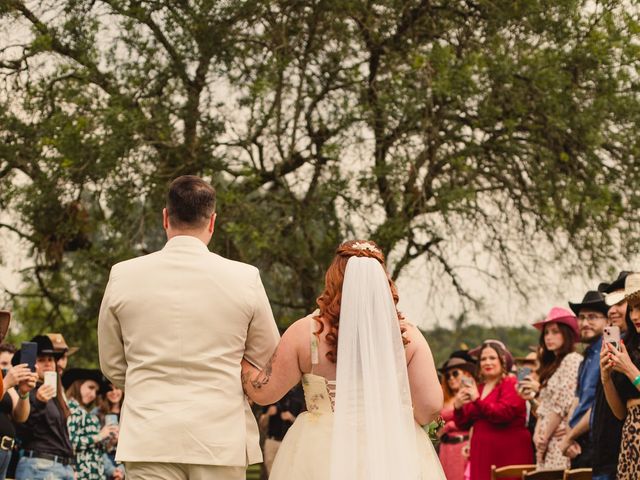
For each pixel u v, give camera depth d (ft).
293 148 45.16
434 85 41.14
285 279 46.24
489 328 50.29
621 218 46.80
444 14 46.68
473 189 43.73
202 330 13.52
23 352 22.56
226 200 42.39
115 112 41.70
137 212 45.16
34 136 46.96
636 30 43.73
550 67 44.01
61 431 26.58
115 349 14.02
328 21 45.11
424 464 13.73
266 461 43.45
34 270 50.03
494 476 25.35
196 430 13.08
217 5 43.91
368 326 13.47
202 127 44.91
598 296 24.90
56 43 46.16
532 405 28.71
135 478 13.24
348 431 13.20
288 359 13.73
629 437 18.42
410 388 13.84
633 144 45.78
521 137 46.19
